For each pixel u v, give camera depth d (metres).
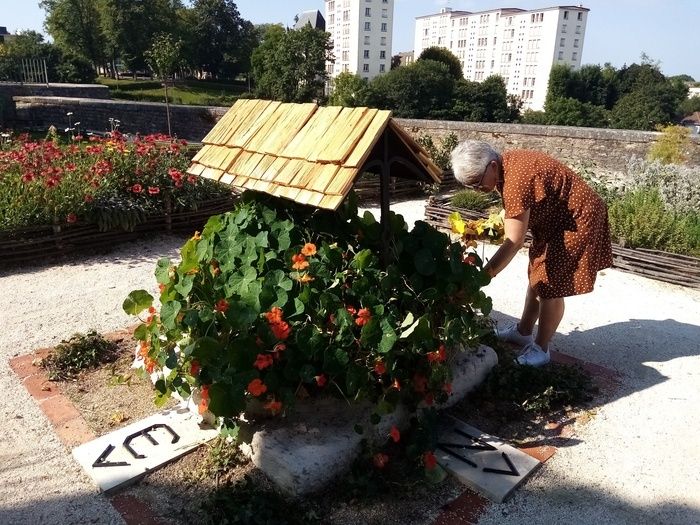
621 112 62.09
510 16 112.19
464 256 3.38
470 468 2.77
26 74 25.83
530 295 3.92
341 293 2.82
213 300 2.92
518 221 3.23
